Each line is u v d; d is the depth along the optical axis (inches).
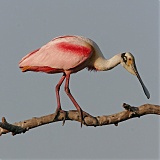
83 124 504.1
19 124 481.1
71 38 585.6
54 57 565.6
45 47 572.7
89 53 577.9
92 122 498.9
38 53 568.1
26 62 566.3
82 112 506.9
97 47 594.6
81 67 580.1
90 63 597.0
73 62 567.2
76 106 517.3
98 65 594.9
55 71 577.3
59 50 569.6
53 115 498.0
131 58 591.2
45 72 580.4
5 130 482.3
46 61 563.5
